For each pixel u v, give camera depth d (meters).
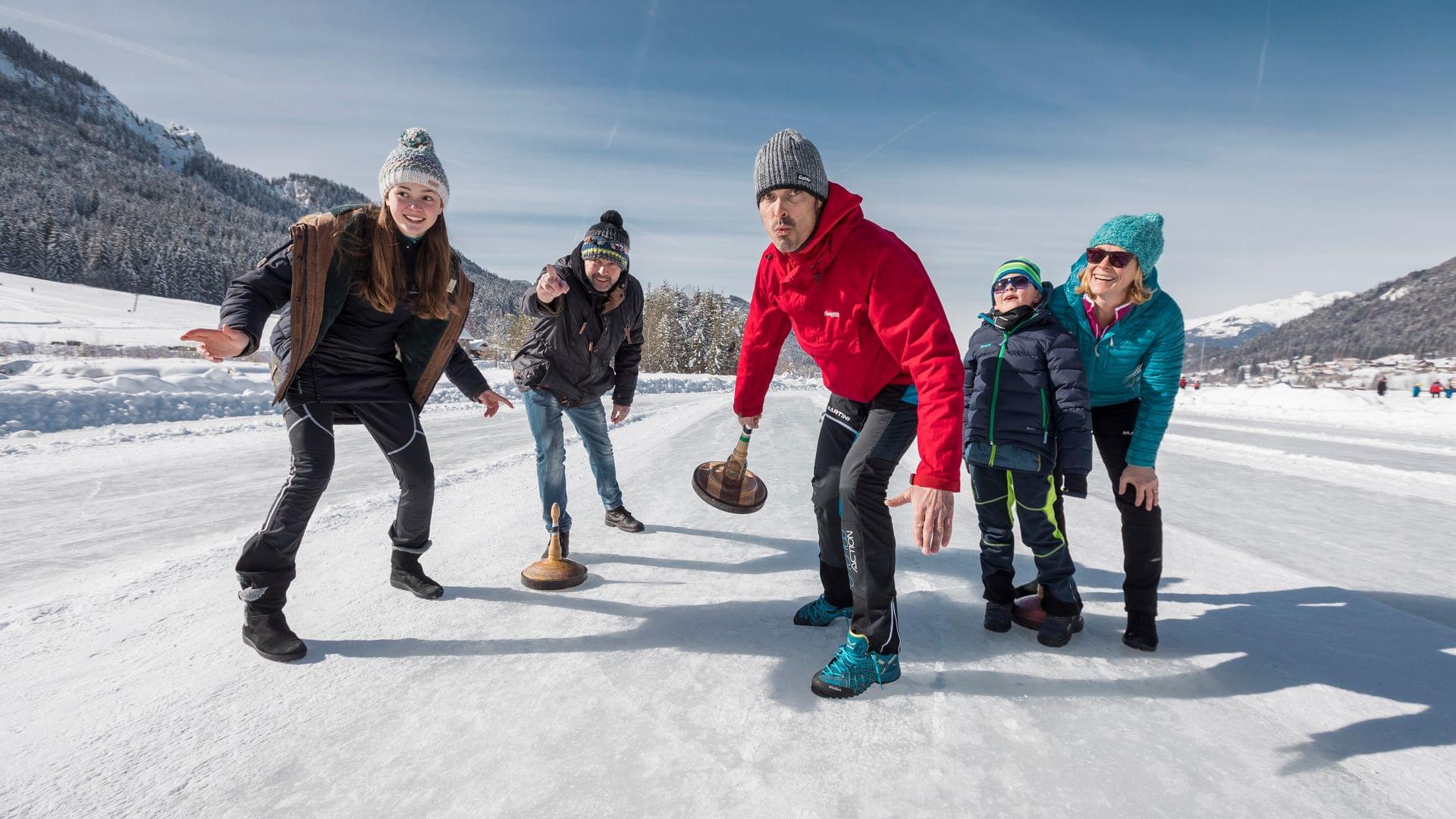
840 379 2.16
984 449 2.35
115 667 2.01
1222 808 1.39
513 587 2.79
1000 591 2.44
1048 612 2.35
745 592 2.77
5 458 6.06
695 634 2.30
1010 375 2.36
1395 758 1.60
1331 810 1.39
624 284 3.26
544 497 3.22
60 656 2.08
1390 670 2.12
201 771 1.48
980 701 1.85
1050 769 1.52
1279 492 5.85
